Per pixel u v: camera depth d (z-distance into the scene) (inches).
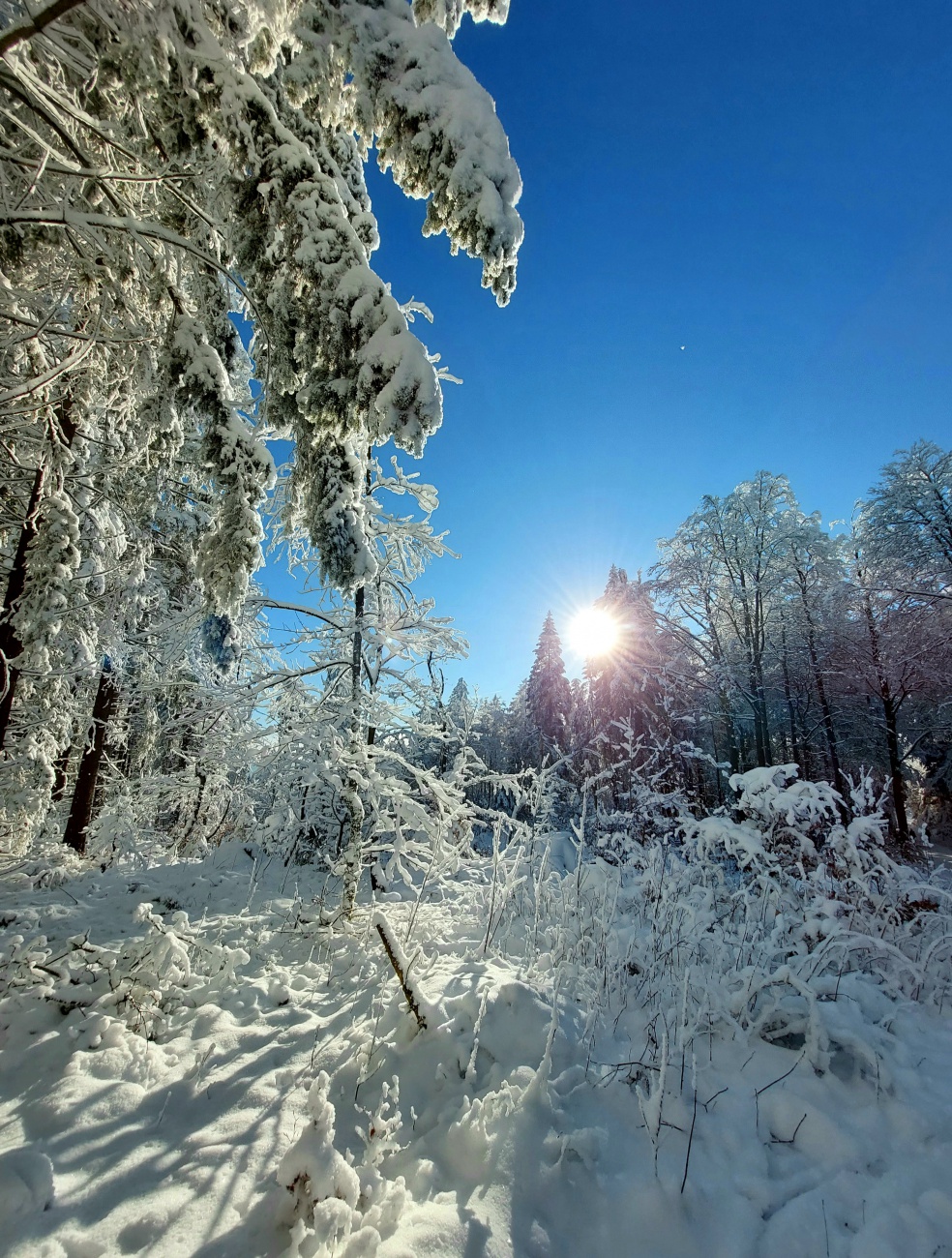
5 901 228.5
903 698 666.8
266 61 134.3
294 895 263.0
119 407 197.6
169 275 161.2
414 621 248.4
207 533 168.9
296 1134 104.4
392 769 236.5
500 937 195.3
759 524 718.5
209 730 231.1
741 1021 136.3
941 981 156.1
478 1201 89.3
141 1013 137.6
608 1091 117.6
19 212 116.5
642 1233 87.6
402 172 134.1
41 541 212.5
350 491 175.3
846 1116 111.0
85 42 115.6
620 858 214.2
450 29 155.9
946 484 640.4
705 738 747.4
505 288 132.7
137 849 274.2
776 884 171.5
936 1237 84.8
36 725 266.1
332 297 134.6
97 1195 88.8
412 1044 128.8
